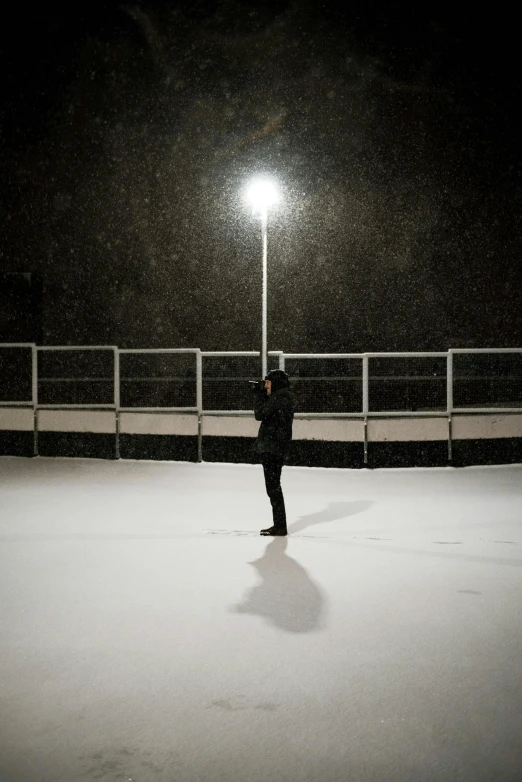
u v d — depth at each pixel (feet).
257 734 12.28
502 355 51.96
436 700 13.58
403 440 50.62
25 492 40.11
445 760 11.44
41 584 21.89
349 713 13.05
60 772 11.11
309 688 14.12
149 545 27.20
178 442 53.93
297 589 21.25
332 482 44.21
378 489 41.52
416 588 21.42
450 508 35.42
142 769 11.20
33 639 16.98
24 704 13.44
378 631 17.53
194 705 13.38
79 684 14.34
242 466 51.31
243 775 11.03
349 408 52.26
